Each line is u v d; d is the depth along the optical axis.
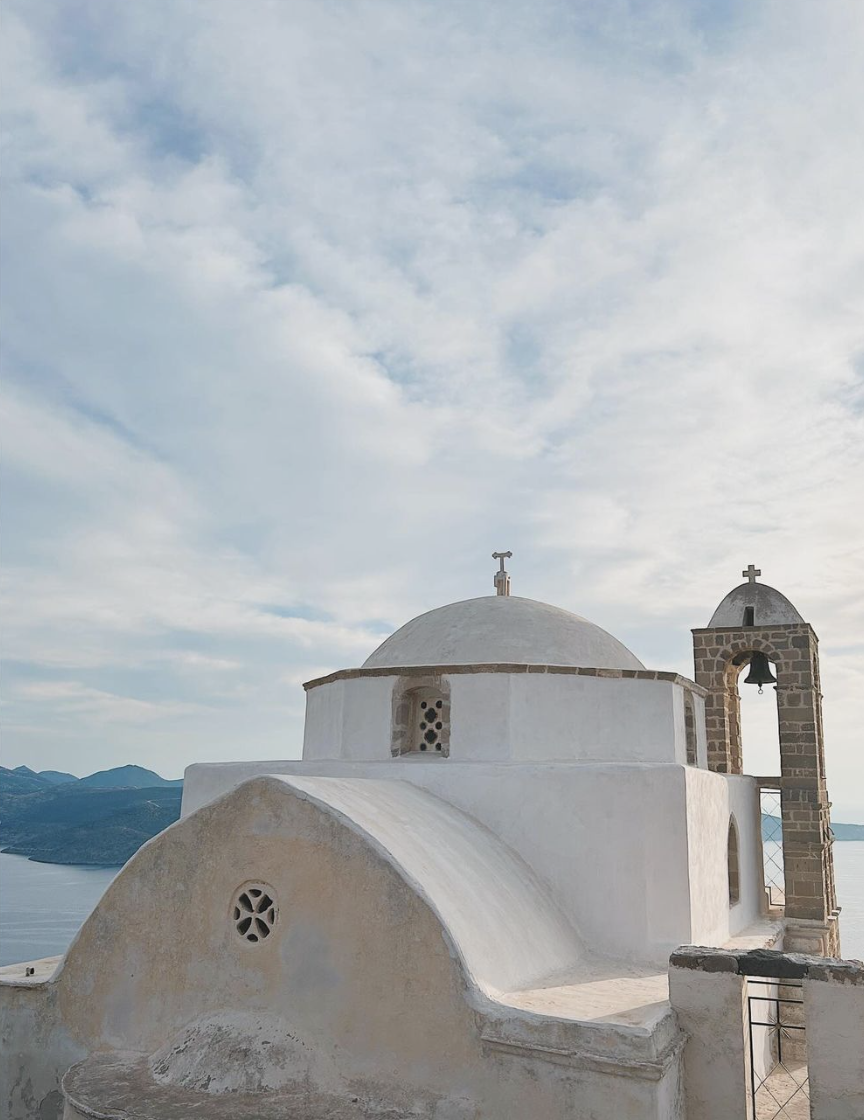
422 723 13.81
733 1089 8.35
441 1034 8.45
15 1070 10.78
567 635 14.45
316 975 9.17
